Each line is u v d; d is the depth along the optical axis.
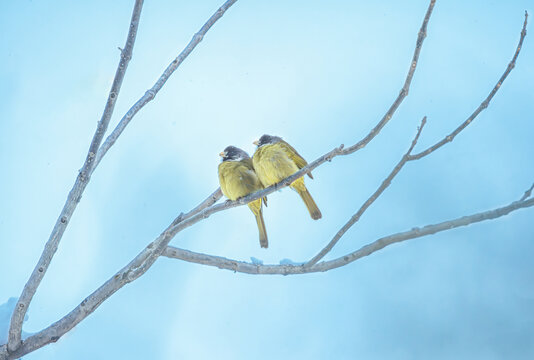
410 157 7.94
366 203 8.16
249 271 8.66
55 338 7.76
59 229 7.45
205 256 8.78
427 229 8.06
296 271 8.60
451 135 7.65
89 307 7.80
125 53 7.10
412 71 6.36
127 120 8.35
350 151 7.10
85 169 7.45
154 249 7.71
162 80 8.58
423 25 6.27
